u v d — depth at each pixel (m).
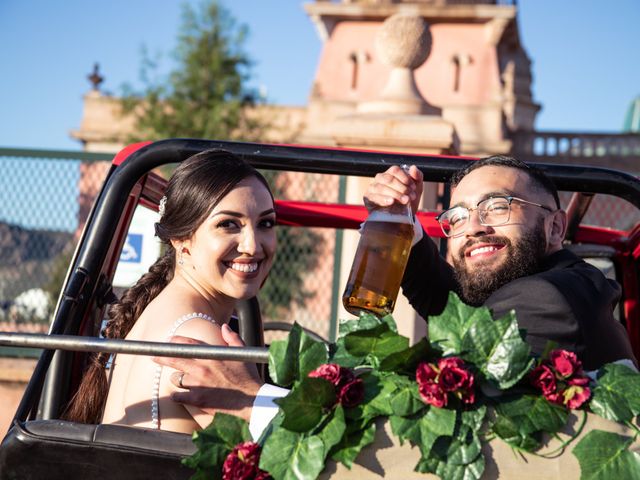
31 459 1.58
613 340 1.90
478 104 22.69
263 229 2.02
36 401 1.91
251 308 2.97
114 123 21.91
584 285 1.91
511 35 24.34
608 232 3.10
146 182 2.47
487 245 2.09
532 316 1.76
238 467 1.41
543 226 2.12
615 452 1.33
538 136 22.20
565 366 1.37
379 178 1.79
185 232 1.97
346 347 1.40
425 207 4.95
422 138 5.29
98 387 2.06
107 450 1.56
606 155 21.89
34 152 6.47
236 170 1.98
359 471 1.37
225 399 1.74
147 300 2.11
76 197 6.48
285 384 1.43
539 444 1.35
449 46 23.11
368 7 22.41
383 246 1.76
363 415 1.37
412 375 1.40
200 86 14.25
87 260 2.12
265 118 15.01
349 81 22.78
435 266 2.40
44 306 6.51
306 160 2.22
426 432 1.34
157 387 1.84
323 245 6.80
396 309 4.88
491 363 1.38
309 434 1.38
